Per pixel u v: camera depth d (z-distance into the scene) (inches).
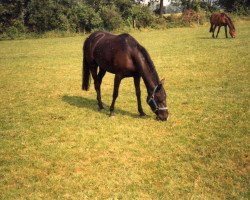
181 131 293.9
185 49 781.9
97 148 267.4
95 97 428.1
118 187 211.2
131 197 199.3
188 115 332.5
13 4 1630.2
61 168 238.2
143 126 309.3
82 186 214.1
